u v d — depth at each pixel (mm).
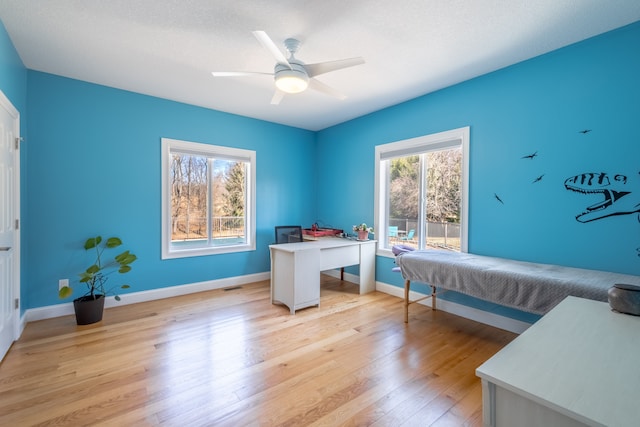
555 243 2439
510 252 2711
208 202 4113
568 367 880
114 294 3287
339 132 4656
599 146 2219
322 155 5012
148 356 2189
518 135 2654
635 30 2064
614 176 2152
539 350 987
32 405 1640
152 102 3508
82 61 2666
